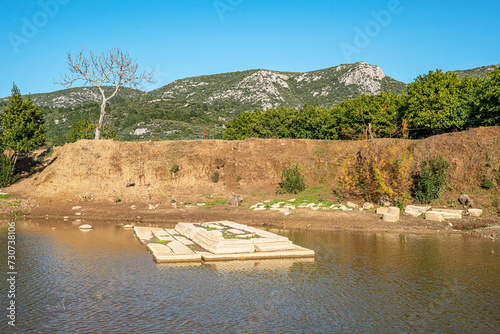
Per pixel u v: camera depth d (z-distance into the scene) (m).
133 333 9.63
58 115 126.00
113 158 41.84
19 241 21.52
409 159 35.34
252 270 15.91
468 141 34.44
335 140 44.41
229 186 41.22
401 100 47.19
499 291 13.25
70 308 11.37
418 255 18.69
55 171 39.31
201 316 10.84
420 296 12.74
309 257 18.34
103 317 10.69
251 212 31.94
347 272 15.66
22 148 38.31
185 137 57.69
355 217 29.08
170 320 10.53
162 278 14.60
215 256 17.55
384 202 31.89
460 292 13.13
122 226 27.69
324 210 31.84
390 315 11.06
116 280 14.27
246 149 44.50
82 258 17.70
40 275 14.81
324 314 11.13
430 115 39.84
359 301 12.23
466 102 39.00
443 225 26.61
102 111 46.66
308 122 50.56
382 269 16.09
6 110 39.66
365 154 37.75
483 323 10.50
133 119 112.19
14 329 9.77
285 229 26.58
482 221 26.55
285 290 13.29
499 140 32.72
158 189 40.00
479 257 18.27
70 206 34.78
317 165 41.28
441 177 32.03
